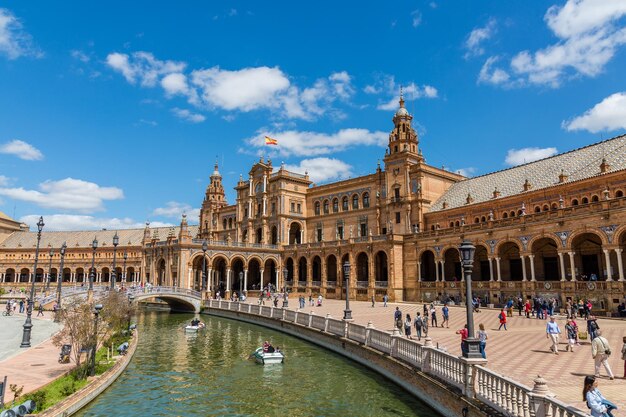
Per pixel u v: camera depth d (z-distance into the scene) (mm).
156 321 56406
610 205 40281
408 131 75688
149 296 63000
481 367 15398
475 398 15547
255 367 28734
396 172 74438
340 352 32344
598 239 45812
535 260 52188
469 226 56094
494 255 52281
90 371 23547
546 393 11766
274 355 29719
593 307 41094
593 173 49000
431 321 40281
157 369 28406
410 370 21234
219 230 108250
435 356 19188
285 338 41125
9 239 129000
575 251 47812
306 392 22953
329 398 21781
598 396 10633
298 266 83938
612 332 29859
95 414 19547
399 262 66062
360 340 29719
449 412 17016
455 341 29406
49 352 28734
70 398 19000
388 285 65688
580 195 49281
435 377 19016
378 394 21906
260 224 93000
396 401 20594
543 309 40125
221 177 116938
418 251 64125
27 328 30797
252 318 53375
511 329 33844
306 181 93875
